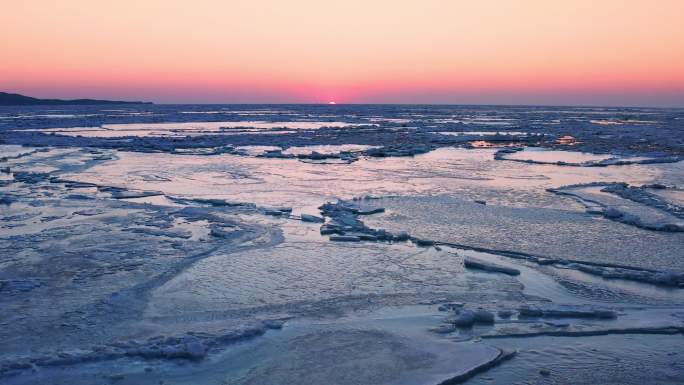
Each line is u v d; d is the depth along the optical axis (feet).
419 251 42.60
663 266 39.09
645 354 26.91
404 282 35.86
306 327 29.09
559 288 35.24
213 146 124.06
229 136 150.30
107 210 55.57
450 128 191.93
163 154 108.06
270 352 26.35
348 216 52.65
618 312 31.45
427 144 131.54
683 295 34.14
